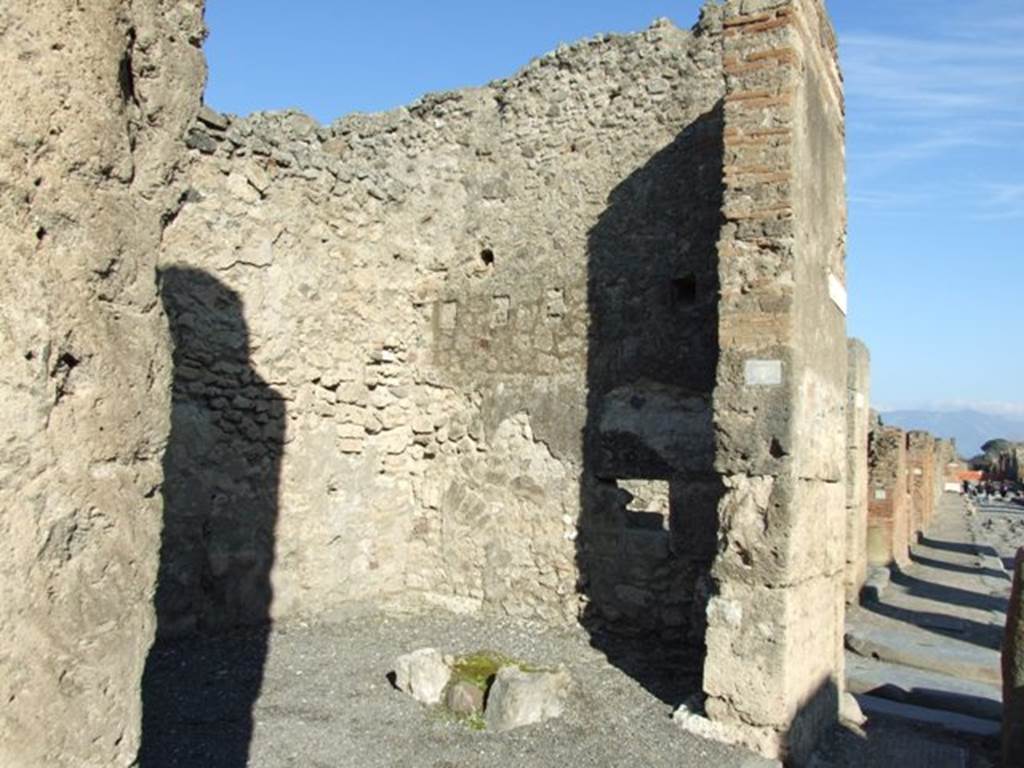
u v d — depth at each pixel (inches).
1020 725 212.5
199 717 196.2
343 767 175.0
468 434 317.1
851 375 423.8
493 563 307.1
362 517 309.9
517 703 200.4
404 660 223.3
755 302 197.9
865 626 367.6
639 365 282.7
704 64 279.1
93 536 75.6
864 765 206.2
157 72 86.4
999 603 466.6
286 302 287.9
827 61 234.4
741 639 193.8
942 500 1517.0
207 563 263.6
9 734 68.1
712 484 264.5
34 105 70.8
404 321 327.3
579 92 303.1
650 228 284.5
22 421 69.1
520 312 309.0
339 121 354.0
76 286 74.5
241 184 275.7
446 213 328.8
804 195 205.9
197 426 262.7
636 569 278.1
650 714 209.3
